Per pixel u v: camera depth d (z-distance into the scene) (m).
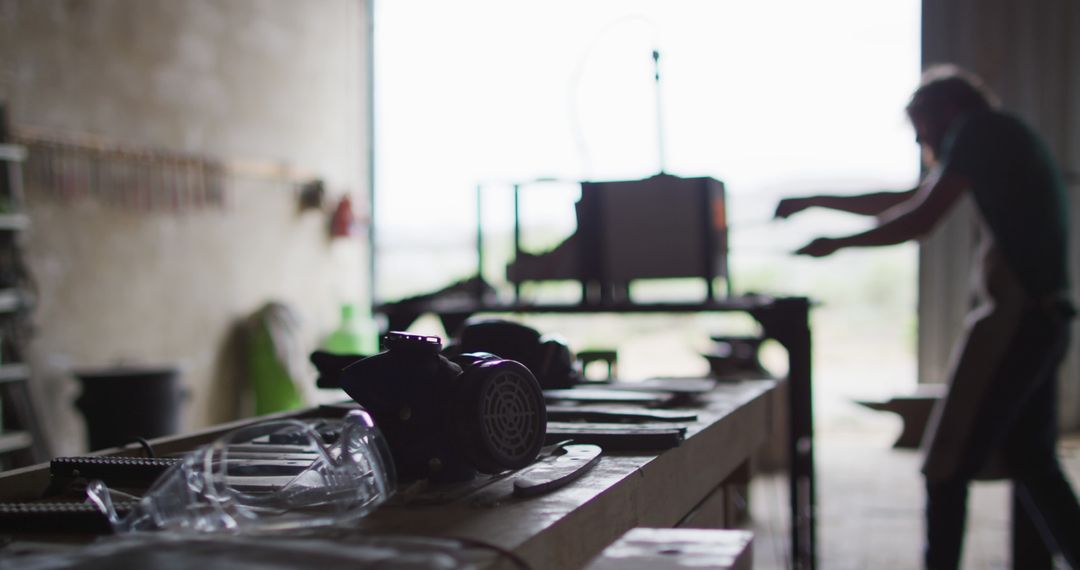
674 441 1.09
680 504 1.12
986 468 2.27
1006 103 5.15
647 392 1.52
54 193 4.00
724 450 1.35
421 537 0.68
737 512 3.30
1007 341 2.12
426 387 0.91
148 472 0.96
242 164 5.16
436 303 2.38
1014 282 2.13
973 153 2.21
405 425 0.91
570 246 2.19
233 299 5.09
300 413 1.40
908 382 6.29
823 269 6.87
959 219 5.21
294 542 0.65
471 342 1.49
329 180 5.92
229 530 0.73
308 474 0.86
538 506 0.80
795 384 2.01
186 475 0.77
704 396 1.61
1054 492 2.23
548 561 0.73
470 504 0.81
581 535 0.80
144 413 3.80
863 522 3.51
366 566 0.59
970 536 3.27
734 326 7.03
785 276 6.89
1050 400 2.22
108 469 0.97
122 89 4.37
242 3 5.16
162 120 4.61
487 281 2.38
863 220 5.72
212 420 4.93
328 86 5.92
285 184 5.52
